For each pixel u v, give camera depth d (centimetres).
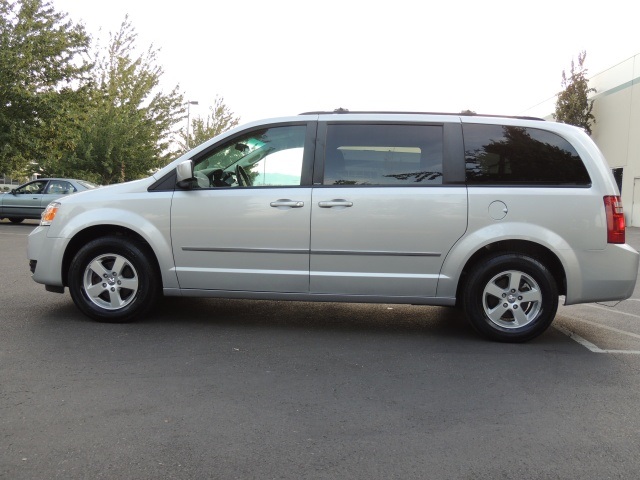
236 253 516
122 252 529
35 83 1894
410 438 309
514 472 274
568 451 296
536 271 491
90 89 2108
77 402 347
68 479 260
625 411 352
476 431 319
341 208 501
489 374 419
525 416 341
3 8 1841
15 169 2153
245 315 592
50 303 619
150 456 283
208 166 534
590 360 460
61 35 1912
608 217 488
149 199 526
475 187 497
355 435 311
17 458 277
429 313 625
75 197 544
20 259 959
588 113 2698
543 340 521
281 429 317
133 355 444
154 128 2961
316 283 511
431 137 510
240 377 400
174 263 525
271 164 523
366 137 514
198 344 479
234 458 283
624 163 2462
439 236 495
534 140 505
